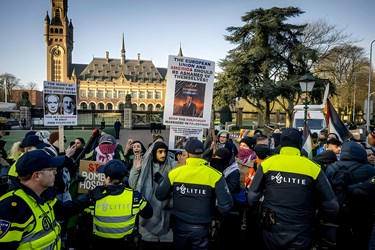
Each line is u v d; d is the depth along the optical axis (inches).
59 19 3462.1
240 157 194.1
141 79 3688.5
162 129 1539.1
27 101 1549.0
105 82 3570.4
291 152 114.2
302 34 1230.3
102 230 109.6
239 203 145.6
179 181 119.1
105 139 194.4
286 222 107.5
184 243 116.8
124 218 110.5
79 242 117.3
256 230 149.6
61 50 3469.5
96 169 174.7
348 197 135.6
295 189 108.1
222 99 1227.2
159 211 142.6
